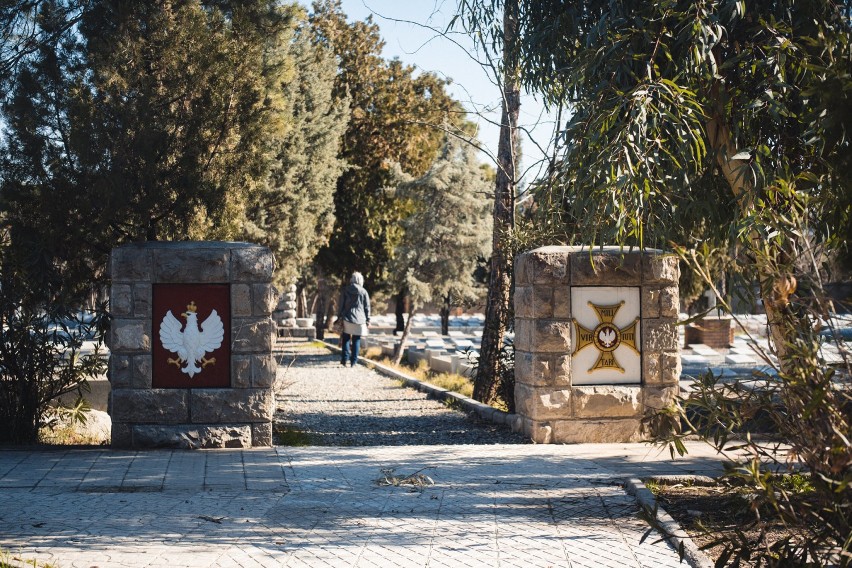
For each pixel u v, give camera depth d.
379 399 16.97
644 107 8.02
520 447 10.48
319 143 27.95
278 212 25.47
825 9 8.40
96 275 11.55
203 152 11.38
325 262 35.19
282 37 12.52
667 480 8.42
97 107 10.88
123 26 11.02
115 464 9.09
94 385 13.31
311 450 10.16
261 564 5.81
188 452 9.92
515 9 10.72
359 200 34.59
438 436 12.24
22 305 10.46
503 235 14.62
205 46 11.34
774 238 6.09
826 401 4.22
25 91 10.75
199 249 10.16
